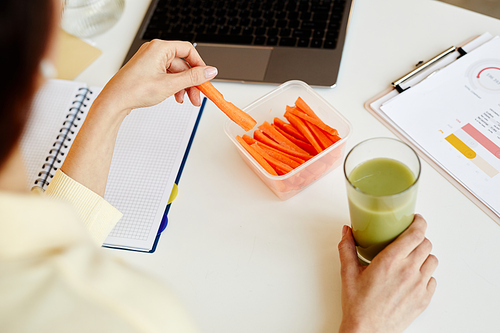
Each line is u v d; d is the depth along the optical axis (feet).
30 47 0.82
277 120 2.61
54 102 3.06
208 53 3.11
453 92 2.58
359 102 2.72
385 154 1.88
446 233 2.16
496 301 1.94
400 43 2.92
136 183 2.62
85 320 0.96
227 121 2.72
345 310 1.90
